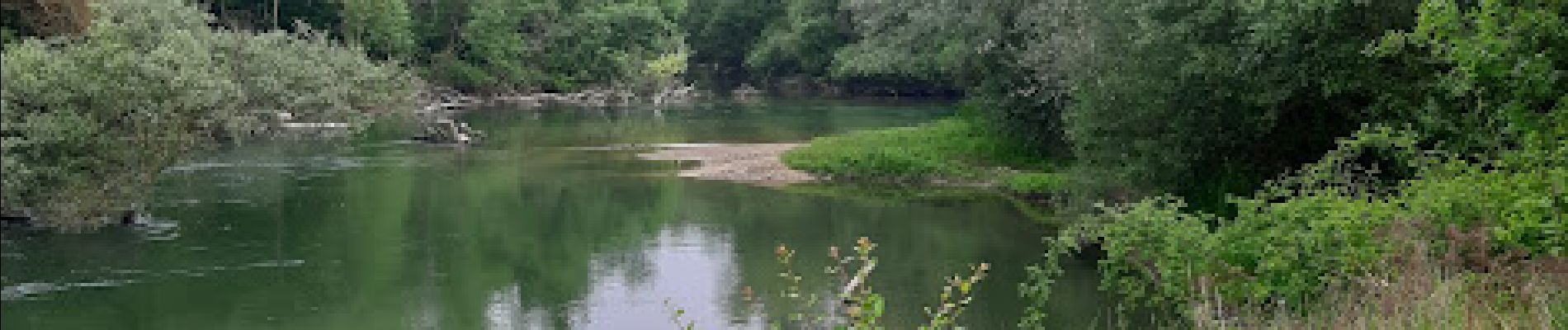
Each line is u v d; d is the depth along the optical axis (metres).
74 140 18.36
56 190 18.45
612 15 69.50
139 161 19.36
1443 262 8.74
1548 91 9.31
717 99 67.75
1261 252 10.28
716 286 15.98
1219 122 16.36
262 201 22.95
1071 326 13.19
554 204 24.11
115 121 19.06
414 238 19.53
